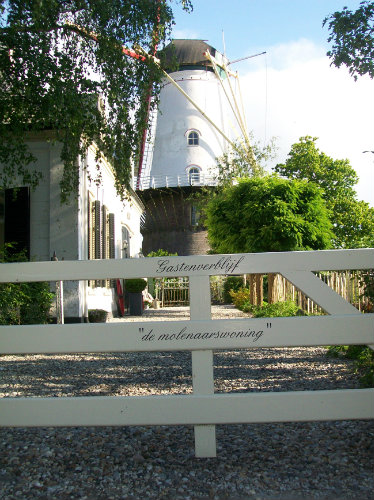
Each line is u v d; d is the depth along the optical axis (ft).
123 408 10.33
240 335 10.41
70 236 41.55
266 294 78.69
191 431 12.98
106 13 23.88
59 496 9.04
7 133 25.32
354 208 93.20
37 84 23.61
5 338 10.53
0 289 28.17
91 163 47.55
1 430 13.20
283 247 45.73
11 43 22.91
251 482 9.47
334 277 39.75
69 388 18.37
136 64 27.04
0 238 41.60
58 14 24.52
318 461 10.45
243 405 10.30
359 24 19.47
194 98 131.23
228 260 10.63
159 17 25.11
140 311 63.67
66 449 11.52
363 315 10.36
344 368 20.74
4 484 9.59
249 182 48.37
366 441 11.58
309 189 46.65
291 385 17.72
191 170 128.06
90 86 25.36
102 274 10.68
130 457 10.93
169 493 9.09
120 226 70.49
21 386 18.90
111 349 10.46
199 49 135.13
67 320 41.09
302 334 10.37
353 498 8.75
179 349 10.43
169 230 132.67
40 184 41.75
